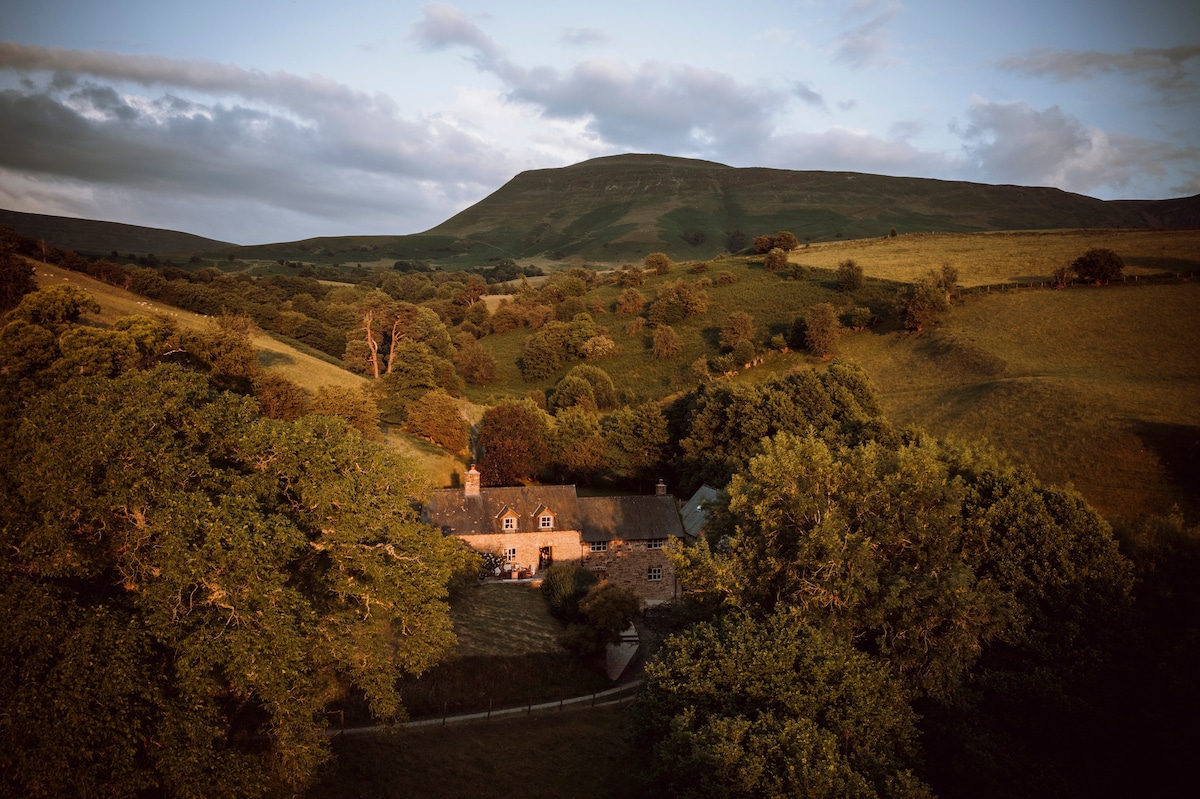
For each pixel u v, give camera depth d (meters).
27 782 19.58
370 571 29.05
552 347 138.12
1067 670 33.50
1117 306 104.69
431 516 59.72
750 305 141.88
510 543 60.00
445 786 32.47
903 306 117.69
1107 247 136.75
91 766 20.42
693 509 68.69
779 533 37.97
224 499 25.45
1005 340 102.69
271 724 27.02
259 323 124.94
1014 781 30.09
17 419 37.41
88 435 25.61
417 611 30.95
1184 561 41.22
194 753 21.75
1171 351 90.94
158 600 23.28
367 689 28.95
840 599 34.00
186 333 65.38
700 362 119.31
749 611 34.59
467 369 135.12
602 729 40.00
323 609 29.81
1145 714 31.42
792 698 28.56
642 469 90.12
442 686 41.31
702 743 26.80
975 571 39.72
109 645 21.44
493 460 79.00
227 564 23.75
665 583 62.06
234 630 24.03
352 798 30.20
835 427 75.06
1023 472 45.97
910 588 33.69
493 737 37.69
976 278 129.00
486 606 51.84
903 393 98.31
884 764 27.27
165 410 29.00
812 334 116.25
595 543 61.34
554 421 99.31
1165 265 118.88
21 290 71.88
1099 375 87.38
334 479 29.64
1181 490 65.38
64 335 53.78
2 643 20.69
